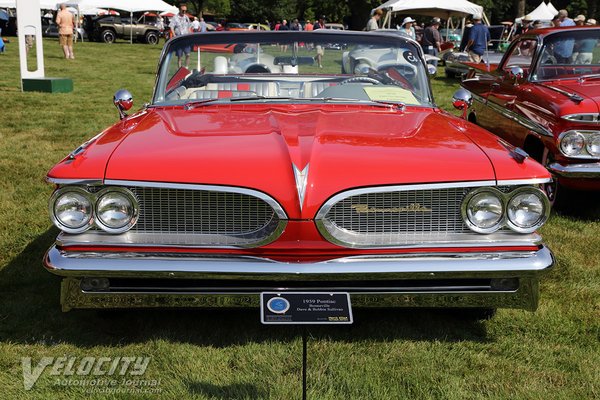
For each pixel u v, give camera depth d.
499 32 26.75
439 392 2.66
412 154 2.86
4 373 2.78
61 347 3.01
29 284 3.73
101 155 2.81
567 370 2.87
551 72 5.86
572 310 3.46
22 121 9.09
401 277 2.70
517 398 2.62
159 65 4.12
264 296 2.50
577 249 4.47
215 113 3.55
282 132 3.07
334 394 2.64
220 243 2.72
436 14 23.44
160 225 2.75
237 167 2.72
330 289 2.75
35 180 5.99
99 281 2.77
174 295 2.75
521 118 5.68
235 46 4.08
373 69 4.13
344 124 3.29
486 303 2.83
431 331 3.21
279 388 2.64
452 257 2.75
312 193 2.68
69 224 2.72
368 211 2.75
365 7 54.75
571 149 4.93
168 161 2.76
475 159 2.84
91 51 24.47
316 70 4.10
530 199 2.79
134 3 31.41
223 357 2.92
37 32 12.58
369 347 3.03
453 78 16.22
